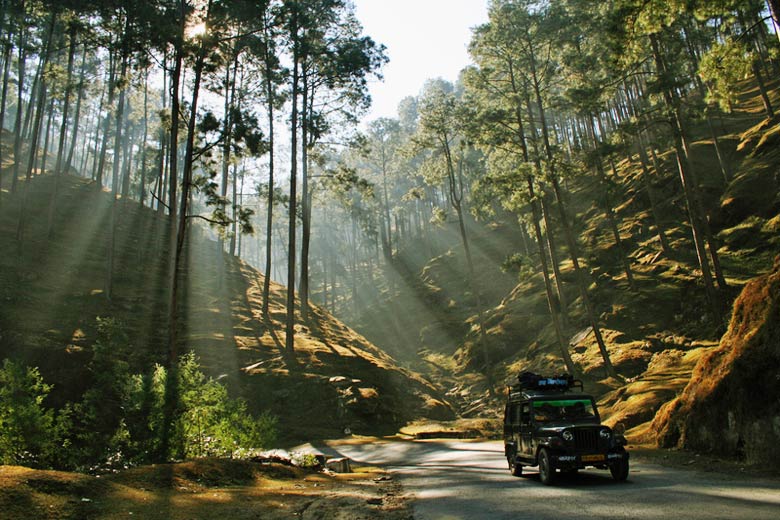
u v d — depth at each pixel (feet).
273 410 89.66
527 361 123.95
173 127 80.38
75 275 118.93
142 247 152.97
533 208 109.70
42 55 133.28
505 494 31.99
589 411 38.99
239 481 34.06
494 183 106.42
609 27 55.21
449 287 211.20
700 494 27.66
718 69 51.39
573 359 108.58
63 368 79.20
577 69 108.37
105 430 40.27
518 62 108.68
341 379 97.86
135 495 25.12
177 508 24.03
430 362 158.20
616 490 30.76
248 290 150.30
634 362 94.32
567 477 38.04
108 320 44.57
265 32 110.11
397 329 196.13
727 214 122.93
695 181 97.45
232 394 90.58
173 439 39.86
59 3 96.78
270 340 115.55
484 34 106.52
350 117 126.41
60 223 147.74
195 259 163.94
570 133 257.75
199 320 117.19
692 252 120.98
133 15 77.87
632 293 117.50
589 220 171.63
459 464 53.67
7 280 103.81
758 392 37.50
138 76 86.48
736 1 50.62
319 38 121.90
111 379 41.27
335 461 48.83
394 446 73.67
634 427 60.75
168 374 42.86
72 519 20.24
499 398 114.73
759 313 41.65
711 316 94.22
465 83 111.34
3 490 20.71
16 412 31.94
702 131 174.19
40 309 96.48
